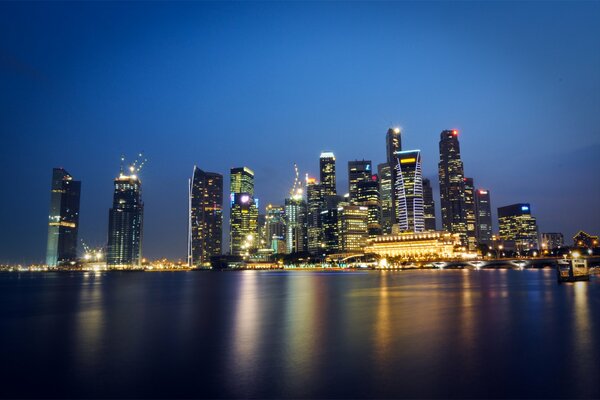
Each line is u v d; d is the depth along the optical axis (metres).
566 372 46.56
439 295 140.38
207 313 99.06
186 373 47.75
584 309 96.44
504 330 70.50
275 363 51.28
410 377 45.53
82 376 47.03
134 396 41.03
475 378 44.91
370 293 156.62
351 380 44.78
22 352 58.31
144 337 68.19
